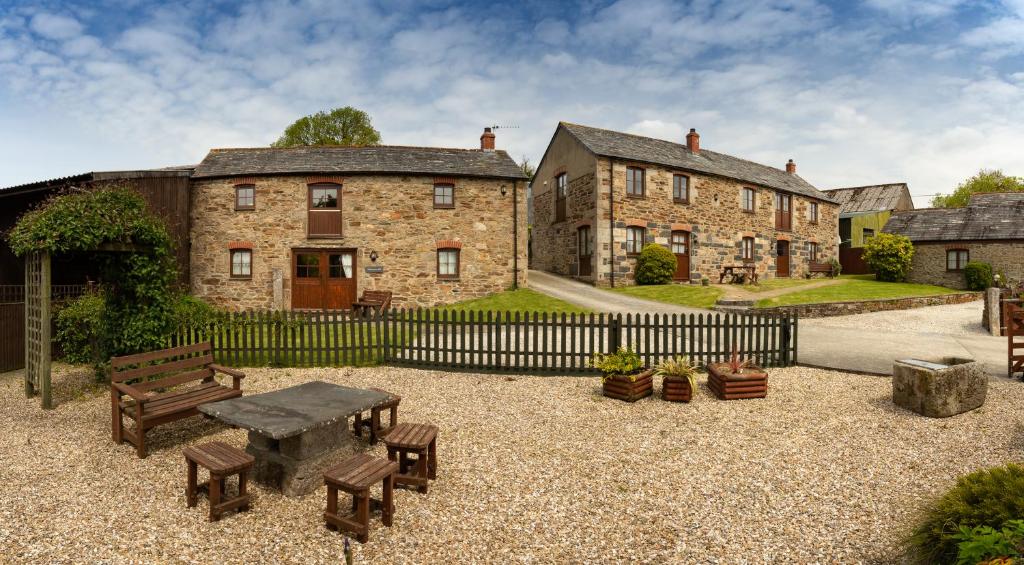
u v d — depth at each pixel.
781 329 9.20
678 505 4.19
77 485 4.55
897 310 17.09
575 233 21.64
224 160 17.56
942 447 5.34
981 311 16.86
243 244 16.56
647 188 20.62
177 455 5.28
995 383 7.77
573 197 21.72
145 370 5.89
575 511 4.09
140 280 7.65
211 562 3.40
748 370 7.59
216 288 16.70
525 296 16.72
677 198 21.50
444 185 17.27
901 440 5.58
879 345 11.03
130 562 3.39
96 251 7.59
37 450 5.39
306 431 4.44
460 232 17.22
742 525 3.87
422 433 4.62
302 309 16.66
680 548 3.57
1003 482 3.09
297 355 9.75
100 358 7.96
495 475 4.77
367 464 3.92
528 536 3.73
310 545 3.61
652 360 9.36
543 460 5.12
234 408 4.72
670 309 15.05
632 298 17.05
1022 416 6.25
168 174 15.99
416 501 4.26
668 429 6.03
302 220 16.55
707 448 5.43
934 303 18.56
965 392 6.43
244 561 3.42
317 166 16.81
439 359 9.54
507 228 17.66
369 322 9.34
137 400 5.13
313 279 16.72
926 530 3.14
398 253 16.86
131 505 4.18
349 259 16.86
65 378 8.52
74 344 9.37
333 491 3.79
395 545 3.61
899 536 3.49
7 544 3.58
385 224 16.80
